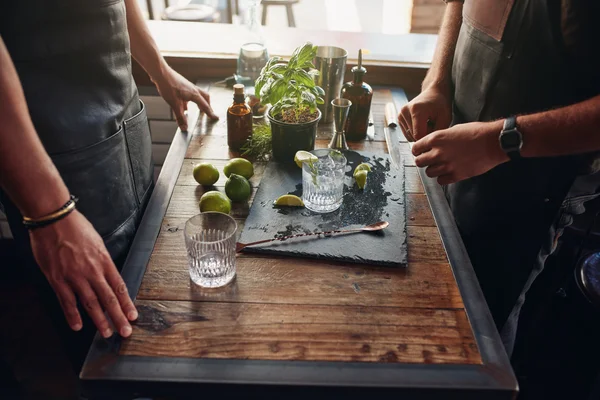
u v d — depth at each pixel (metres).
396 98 1.83
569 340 1.62
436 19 2.63
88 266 0.82
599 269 1.48
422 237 1.11
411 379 0.78
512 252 1.28
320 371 0.78
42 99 1.01
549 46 1.04
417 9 2.62
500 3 1.12
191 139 1.48
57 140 1.03
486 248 1.31
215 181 1.25
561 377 1.56
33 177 0.79
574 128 0.93
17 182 0.79
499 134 1.00
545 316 1.69
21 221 1.11
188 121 1.58
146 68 1.48
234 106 1.39
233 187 1.18
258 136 1.45
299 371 0.78
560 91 1.07
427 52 2.06
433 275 1.00
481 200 1.27
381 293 0.94
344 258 1.01
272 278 0.97
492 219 1.27
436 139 1.08
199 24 2.25
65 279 0.82
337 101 1.41
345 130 1.51
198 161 1.37
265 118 1.62
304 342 0.83
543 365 1.60
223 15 3.14
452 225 1.15
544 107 1.10
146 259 1.01
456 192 1.34
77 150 1.06
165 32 2.13
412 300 0.93
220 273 0.94
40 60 1.00
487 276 1.34
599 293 1.42
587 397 1.49
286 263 1.01
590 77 1.02
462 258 1.05
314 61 1.56
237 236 1.08
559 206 1.17
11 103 0.77
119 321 0.83
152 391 0.78
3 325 1.87
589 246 1.78
